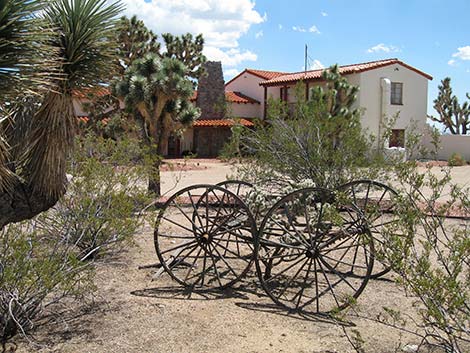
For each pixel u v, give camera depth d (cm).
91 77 470
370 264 546
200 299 602
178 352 454
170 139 3775
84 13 465
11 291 471
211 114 3841
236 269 736
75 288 587
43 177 479
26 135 470
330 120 1141
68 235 596
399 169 593
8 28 380
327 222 605
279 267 747
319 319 541
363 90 3447
